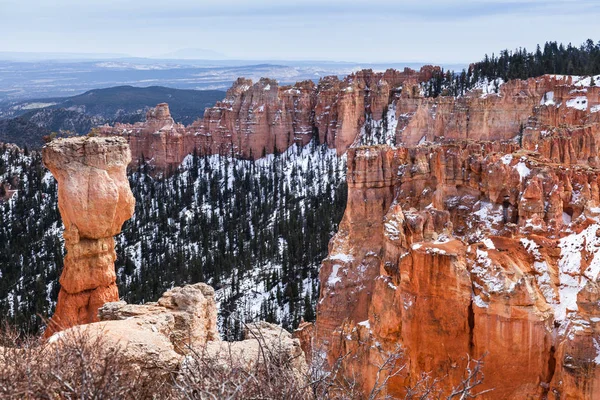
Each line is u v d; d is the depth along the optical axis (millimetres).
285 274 116125
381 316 42188
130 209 50469
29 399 21219
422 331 37969
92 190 48188
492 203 52312
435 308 37531
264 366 24469
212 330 38000
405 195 66625
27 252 148000
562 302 37344
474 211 53188
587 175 49219
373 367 41250
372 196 66438
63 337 27016
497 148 70438
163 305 35938
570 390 33125
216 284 123188
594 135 83375
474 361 33031
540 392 35219
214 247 148375
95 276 49188
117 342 27359
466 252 38562
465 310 36656
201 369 24859
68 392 21219
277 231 145375
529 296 35156
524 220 45312
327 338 63562
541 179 47062
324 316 64688
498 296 35500
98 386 21172
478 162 54750
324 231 130750
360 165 66375
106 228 49125
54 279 129250
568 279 38500
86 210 48219
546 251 39625
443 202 56250
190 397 22219
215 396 20969
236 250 143375
